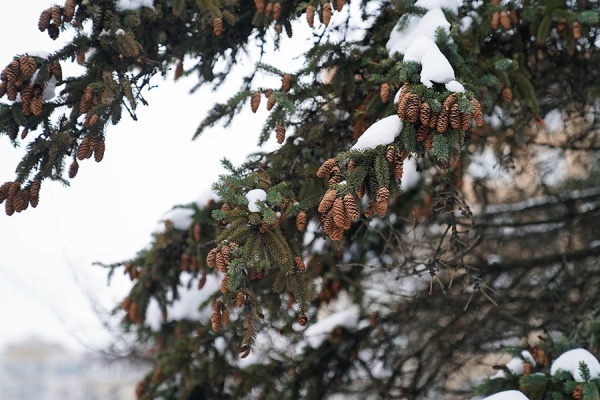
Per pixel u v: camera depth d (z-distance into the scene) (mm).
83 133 6562
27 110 6398
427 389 9844
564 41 7777
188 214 8539
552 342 7031
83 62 6797
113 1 6992
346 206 4996
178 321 9695
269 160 6898
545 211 11688
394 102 6043
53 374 44719
